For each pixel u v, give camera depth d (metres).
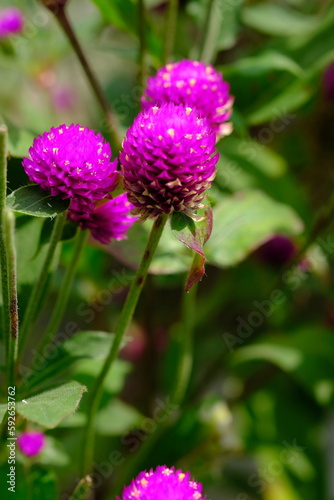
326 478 0.62
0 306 0.38
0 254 0.34
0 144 0.33
